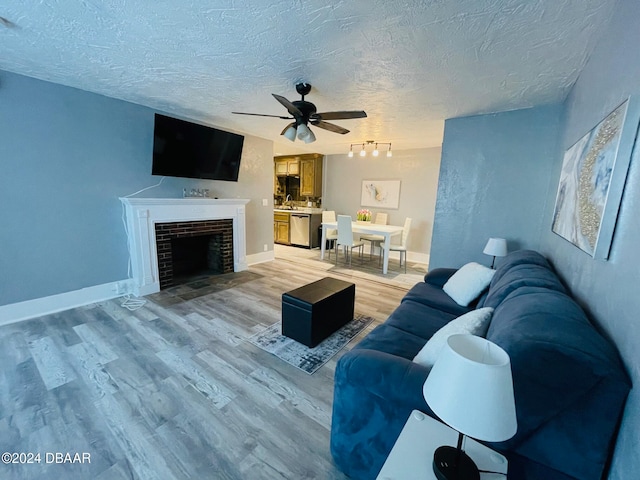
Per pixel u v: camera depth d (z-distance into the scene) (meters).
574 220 1.53
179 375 1.93
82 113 2.82
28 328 2.48
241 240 4.46
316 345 2.36
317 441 1.47
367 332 2.62
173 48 1.89
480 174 3.15
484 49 1.77
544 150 2.79
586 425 0.83
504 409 0.67
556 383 0.84
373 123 3.62
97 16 1.55
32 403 1.64
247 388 1.83
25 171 2.55
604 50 1.44
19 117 2.48
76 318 2.70
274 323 2.73
